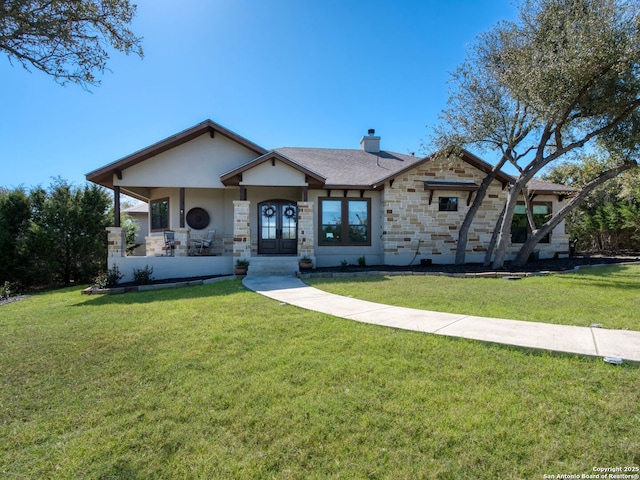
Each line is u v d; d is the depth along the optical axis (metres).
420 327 5.04
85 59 5.57
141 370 3.85
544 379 3.32
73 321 6.18
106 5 5.40
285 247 14.52
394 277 10.65
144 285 10.59
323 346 4.37
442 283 9.35
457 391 3.15
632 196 19.28
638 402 2.87
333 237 14.46
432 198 14.30
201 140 13.45
